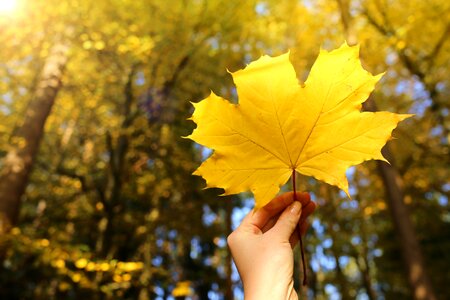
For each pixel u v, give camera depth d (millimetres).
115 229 7957
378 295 13102
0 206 4723
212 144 837
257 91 816
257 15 7812
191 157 8875
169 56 7781
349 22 6273
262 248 961
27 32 6402
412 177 8664
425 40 7223
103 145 8984
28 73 7734
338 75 799
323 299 10688
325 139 825
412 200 8953
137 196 8609
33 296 6141
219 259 10031
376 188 9102
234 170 846
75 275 4016
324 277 11195
